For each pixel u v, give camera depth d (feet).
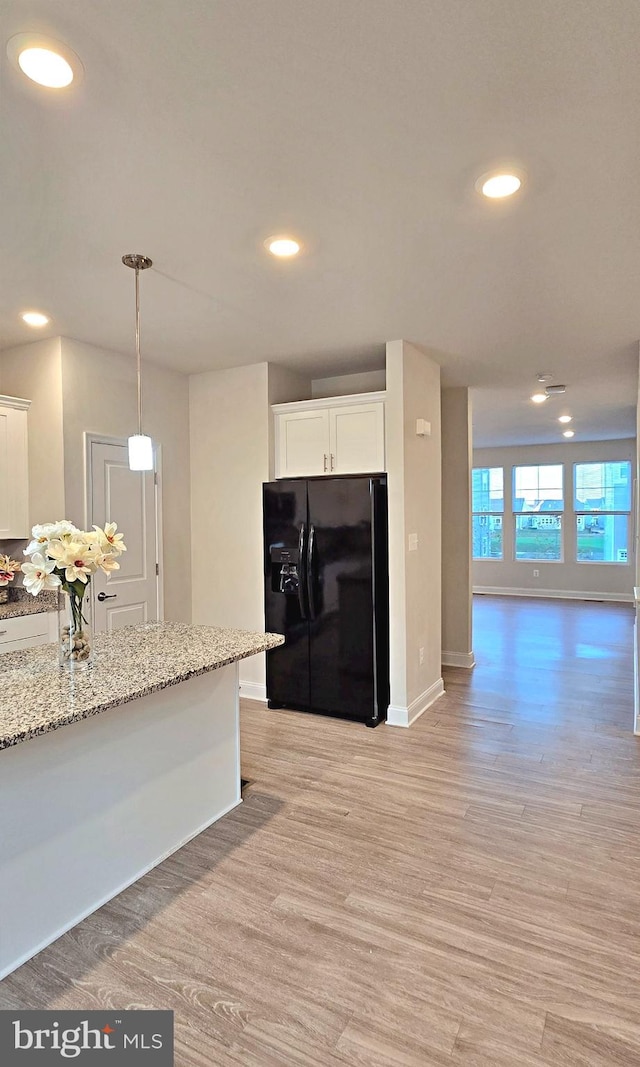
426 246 7.99
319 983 5.76
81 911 6.73
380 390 14.96
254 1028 5.26
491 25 4.31
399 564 12.76
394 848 8.09
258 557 14.43
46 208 6.88
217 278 9.00
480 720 13.14
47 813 6.38
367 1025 5.29
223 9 4.14
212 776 8.84
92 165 6.01
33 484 12.34
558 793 9.65
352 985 5.73
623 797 9.50
